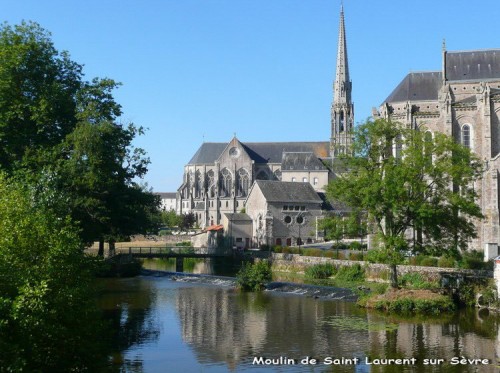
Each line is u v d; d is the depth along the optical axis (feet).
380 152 175.94
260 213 390.42
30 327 66.85
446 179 170.09
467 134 278.26
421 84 309.01
